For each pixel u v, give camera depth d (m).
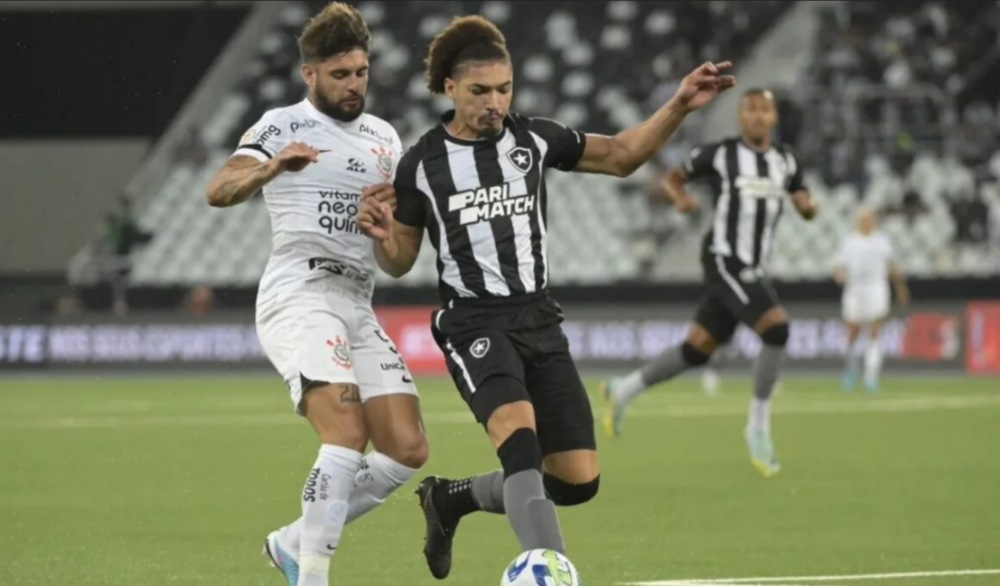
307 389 21.66
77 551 28.34
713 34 110.94
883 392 73.62
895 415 60.25
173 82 116.06
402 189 21.19
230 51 117.12
